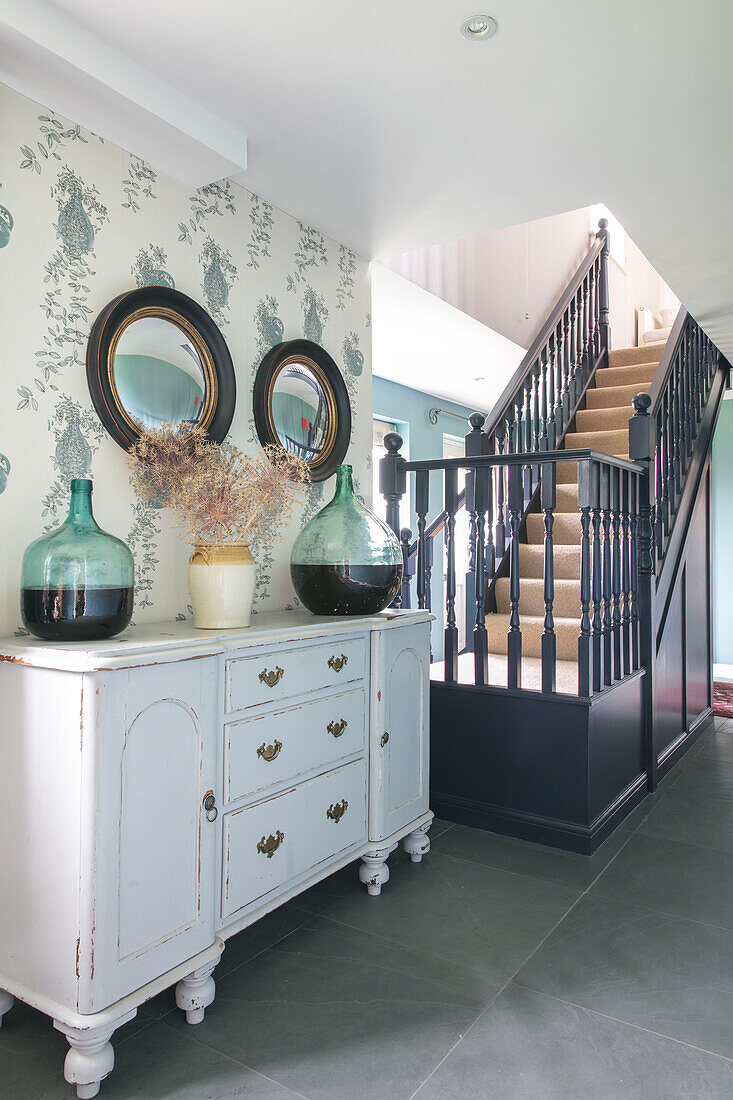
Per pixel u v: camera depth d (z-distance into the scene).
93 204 1.96
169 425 2.13
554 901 2.19
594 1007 1.67
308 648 2.00
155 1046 1.54
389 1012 1.65
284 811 1.90
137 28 1.69
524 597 3.85
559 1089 1.41
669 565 3.72
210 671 1.67
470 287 4.25
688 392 4.34
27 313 1.79
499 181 2.48
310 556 2.30
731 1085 1.42
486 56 1.83
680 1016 1.63
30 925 1.48
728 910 2.13
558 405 4.81
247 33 1.72
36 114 1.82
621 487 2.98
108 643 1.58
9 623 1.74
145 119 1.89
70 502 1.83
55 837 1.44
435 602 6.29
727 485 7.03
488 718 2.78
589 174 2.45
